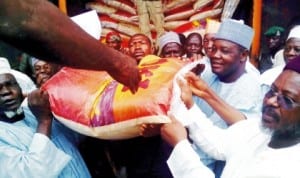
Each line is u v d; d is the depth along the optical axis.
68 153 2.72
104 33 4.83
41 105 2.54
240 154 2.07
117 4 4.81
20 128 2.62
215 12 4.81
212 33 3.22
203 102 2.56
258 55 4.65
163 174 2.95
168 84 2.33
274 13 5.12
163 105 2.24
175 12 4.82
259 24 4.78
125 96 2.35
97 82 2.55
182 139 2.12
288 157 1.89
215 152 2.24
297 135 1.91
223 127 2.49
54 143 2.71
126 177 3.02
